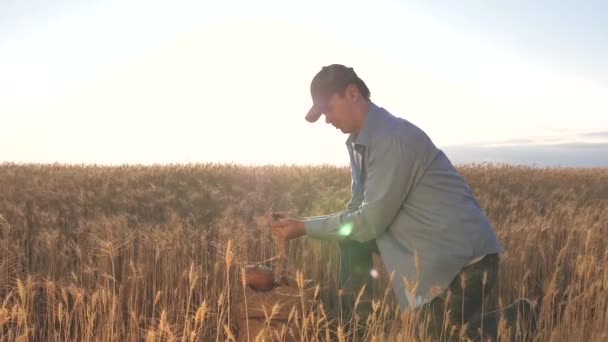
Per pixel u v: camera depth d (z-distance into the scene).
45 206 7.43
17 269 4.74
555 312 4.36
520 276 5.00
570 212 6.98
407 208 3.73
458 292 3.64
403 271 3.73
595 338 3.47
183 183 10.34
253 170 14.24
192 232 5.23
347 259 4.42
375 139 3.67
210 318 4.26
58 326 4.17
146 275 4.62
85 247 5.20
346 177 13.55
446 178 3.71
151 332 2.94
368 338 3.48
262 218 5.84
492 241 3.74
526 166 18.44
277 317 3.70
